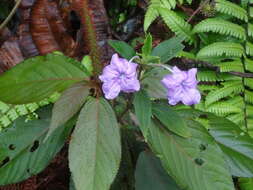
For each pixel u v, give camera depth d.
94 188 0.30
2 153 0.38
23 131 0.39
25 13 0.60
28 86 0.33
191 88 0.32
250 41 0.60
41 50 0.59
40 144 0.38
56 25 0.60
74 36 0.63
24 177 0.37
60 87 0.35
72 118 0.36
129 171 0.40
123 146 0.40
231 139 0.41
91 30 0.41
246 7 0.61
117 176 0.40
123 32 0.70
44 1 0.60
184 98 0.32
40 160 0.38
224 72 0.57
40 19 0.60
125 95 0.41
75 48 0.60
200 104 0.54
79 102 0.32
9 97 0.33
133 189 0.40
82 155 0.31
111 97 0.31
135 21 0.70
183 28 0.60
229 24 0.57
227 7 0.58
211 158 0.35
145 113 0.31
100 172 0.31
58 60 0.34
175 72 0.31
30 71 0.33
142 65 0.33
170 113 0.34
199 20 0.66
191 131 0.36
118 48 0.36
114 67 0.30
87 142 0.31
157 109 0.35
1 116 0.46
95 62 0.40
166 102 0.39
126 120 0.41
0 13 0.67
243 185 0.50
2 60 0.56
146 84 0.34
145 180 0.37
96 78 0.36
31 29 0.59
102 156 0.31
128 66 0.30
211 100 0.53
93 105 0.32
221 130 0.42
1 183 0.37
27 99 0.34
